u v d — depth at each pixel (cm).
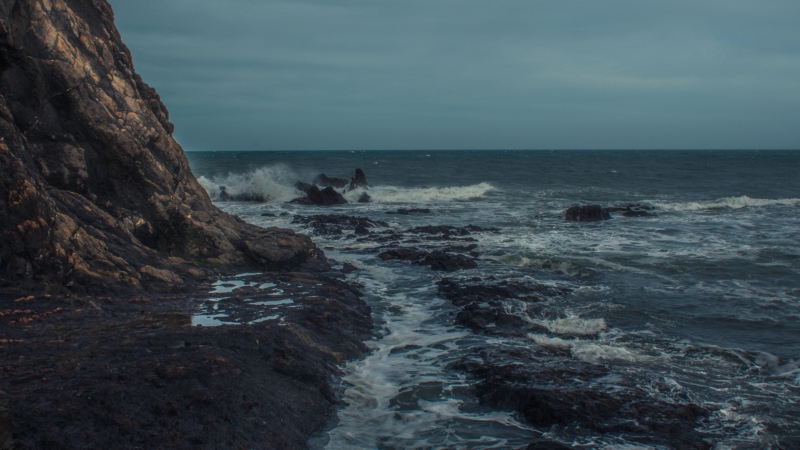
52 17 1298
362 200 3788
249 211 3116
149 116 1496
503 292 1383
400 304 1333
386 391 852
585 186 4884
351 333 1066
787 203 3534
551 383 831
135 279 1156
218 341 846
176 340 838
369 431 736
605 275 1636
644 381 864
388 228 2508
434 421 764
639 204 3397
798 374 938
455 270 1673
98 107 1355
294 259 1585
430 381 888
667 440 714
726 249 2023
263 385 739
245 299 1158
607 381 855
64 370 701
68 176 1295
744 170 6831
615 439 715
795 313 1286
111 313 995
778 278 1614
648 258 1866
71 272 1073
